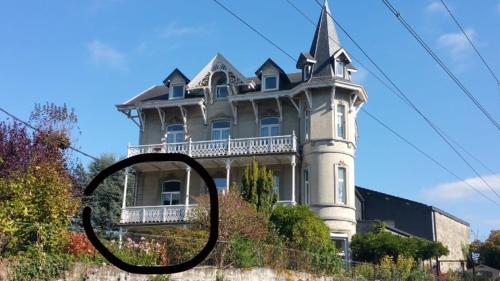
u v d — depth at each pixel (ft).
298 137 101.76
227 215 60.44
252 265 56.90
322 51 103.71
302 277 63.00
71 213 48.83
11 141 62.18
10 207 43.55
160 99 112.57
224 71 107.65
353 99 100.58
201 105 107.34
